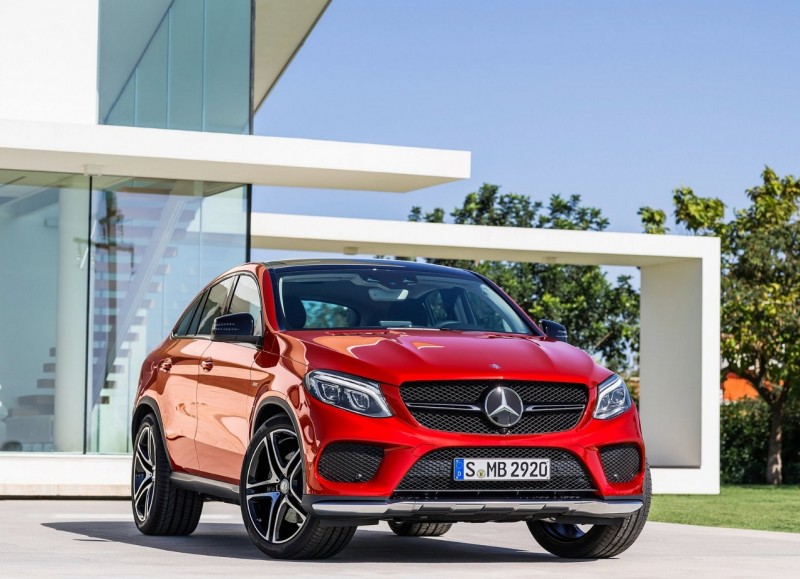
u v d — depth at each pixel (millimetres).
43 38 16344
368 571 5863
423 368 6383
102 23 16672
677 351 23938
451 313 7574
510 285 38531
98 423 15586
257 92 27312
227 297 8078
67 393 15500
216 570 5840
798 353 32312
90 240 15789
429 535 8797
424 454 6250
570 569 6246
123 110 16625
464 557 7133
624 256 23422
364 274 7766
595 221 41562
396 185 17156
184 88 16844
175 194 16203
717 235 35281
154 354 8773
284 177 16312
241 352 7273
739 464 33750
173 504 8211
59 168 15555
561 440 6477
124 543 7730
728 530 10320
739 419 33844
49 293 15586
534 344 6992
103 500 14664
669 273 24266
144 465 8586
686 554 7602
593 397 6668
